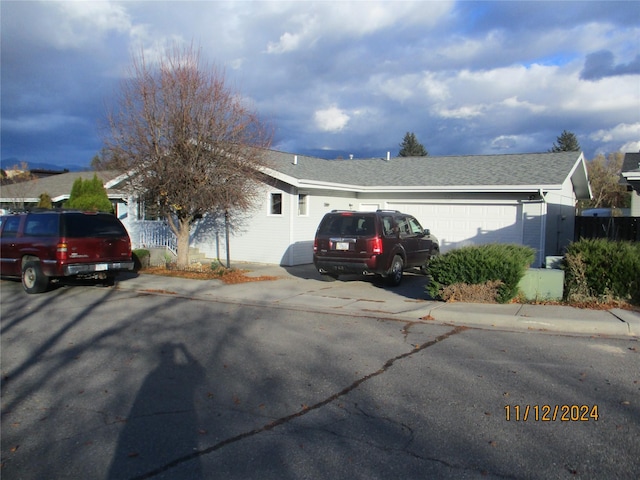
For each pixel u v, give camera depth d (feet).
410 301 37.14
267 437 15.65
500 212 58.03
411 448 14.88
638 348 25.09
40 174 143.02
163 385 20.24
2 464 14.23
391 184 63.72
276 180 59.82
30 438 15.78
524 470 13.62
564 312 31.12
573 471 13.56
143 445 15.23
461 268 35.37
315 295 39.99
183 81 46.44
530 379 20.52
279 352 24.63
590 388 19.48
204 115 46.80
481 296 34.65
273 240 60.54
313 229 62.08
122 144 47.57
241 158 48.62
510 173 60.29
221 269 51.34
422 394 19.02
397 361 23.04
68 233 40.63
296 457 14.39
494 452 14.61
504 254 34.78
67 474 13.65
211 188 47.26
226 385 20.18
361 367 22.21
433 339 26.94
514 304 33.91
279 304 37.14
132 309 35.27
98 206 68.49
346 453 14.61
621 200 163.94
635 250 33.83
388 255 43.62
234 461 14.20
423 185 60.95
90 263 41.60
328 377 20.99
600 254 34.01
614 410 17.46
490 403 18.11
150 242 68.69
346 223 44.04
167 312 34.24
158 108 46.80
